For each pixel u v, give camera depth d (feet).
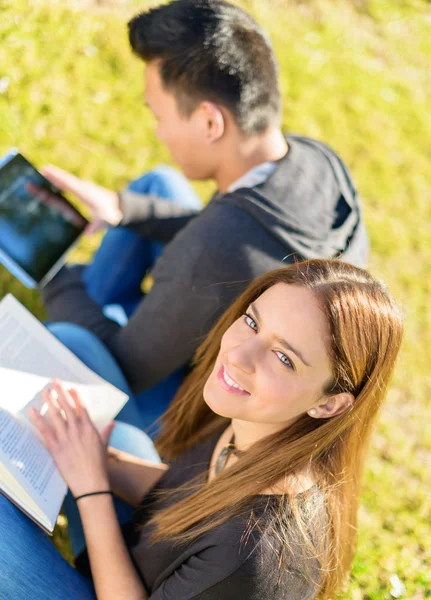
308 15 15.51
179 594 4.35
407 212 13.01
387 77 15.48
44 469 4.93
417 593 7.97
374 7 17.25
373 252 12.00
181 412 5.55
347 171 6.53
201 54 5.67
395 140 14.12
